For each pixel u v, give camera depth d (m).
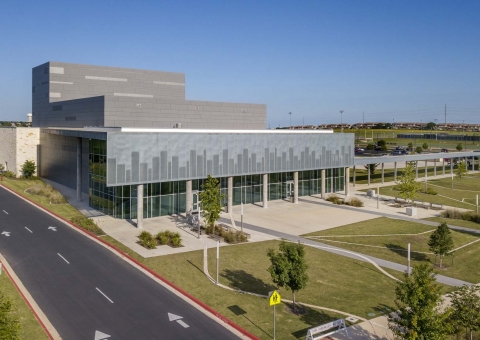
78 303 20.47
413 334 14.48
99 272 24.66
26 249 28.45
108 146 33.22
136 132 34.78
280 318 19.41
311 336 17.05
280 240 32.72
